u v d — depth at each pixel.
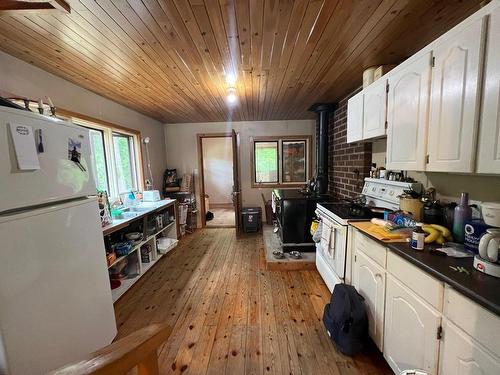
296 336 1.76
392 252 1.30
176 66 1.99
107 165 2.99
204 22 1.38
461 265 1.03
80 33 1.47
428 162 1.36
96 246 1.51
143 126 3.83
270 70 2.12
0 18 1.28
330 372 1.45
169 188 4.46
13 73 1.76
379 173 2.31
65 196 1.29
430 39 1.61
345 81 2.45
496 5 0.96
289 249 3.14
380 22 1.41
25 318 1.01
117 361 0.50
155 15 1.30
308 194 3.34
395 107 1.66
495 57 0.97
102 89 2.56
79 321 1.33
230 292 2.38
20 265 1.00
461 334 0.89
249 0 1.19
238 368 1.50
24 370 0.99
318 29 1.47
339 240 1.98
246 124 4.65
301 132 4.62
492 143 1.00
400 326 1.24
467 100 1.10
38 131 1.12
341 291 1.70
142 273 2.72
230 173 7.14
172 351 1.64
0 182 0.94
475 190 1.41
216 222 5.23
